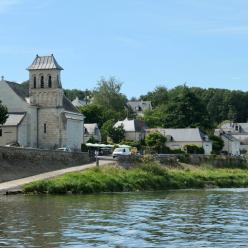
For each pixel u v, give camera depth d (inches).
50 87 4362.7
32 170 3065.9
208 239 1285.7
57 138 4350.4
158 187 3240.7
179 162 4330.7
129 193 2775.6
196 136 5984.3
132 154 3843.5
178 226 1486.2
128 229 1424.7
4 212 1748.3
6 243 1213.7
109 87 7559.1
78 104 7859.3
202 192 2960.1
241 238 1300.4
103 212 1800.0
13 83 4448.8
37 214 1707.7
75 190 2657.5
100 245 1205.1
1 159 2920.8
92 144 4798.2
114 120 6692.9
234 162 4886.8
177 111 6796.3
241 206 2058.3
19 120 4183.1
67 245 1201.4
